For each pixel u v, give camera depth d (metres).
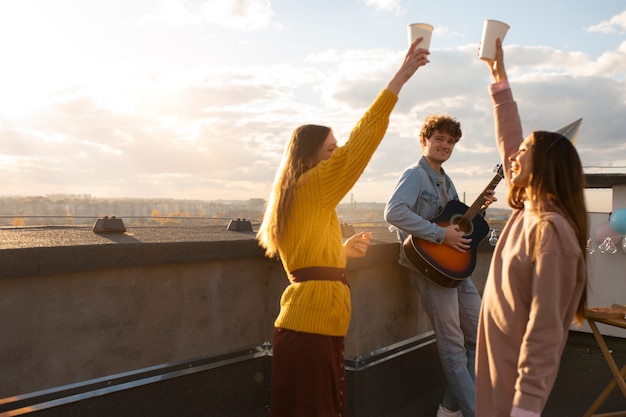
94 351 2.78
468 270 3.19
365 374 3.44
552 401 4.04
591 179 5.48
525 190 1.99
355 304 3.38
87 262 2.64
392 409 3.70
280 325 2.21
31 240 2.88
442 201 3.42
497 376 1.89
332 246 2.23
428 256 3.17
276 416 2.21
